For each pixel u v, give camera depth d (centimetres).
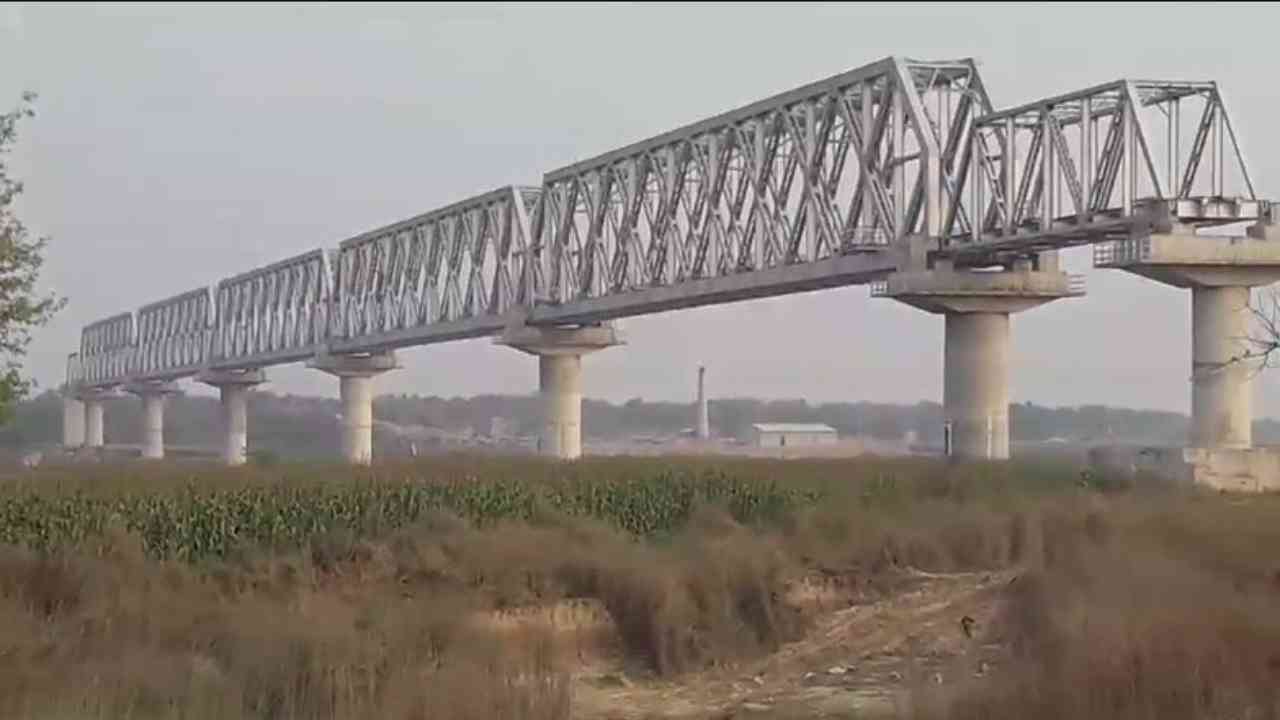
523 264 10450
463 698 2717
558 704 2811
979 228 6669
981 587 4162
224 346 16938
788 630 3941
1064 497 5266
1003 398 6869
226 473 4878
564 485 5112
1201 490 5412
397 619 3444
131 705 2478
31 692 2511
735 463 5741
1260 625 2595
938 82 7006
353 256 13612
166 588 3856
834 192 7431
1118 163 6094
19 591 3659
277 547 4416
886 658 3628
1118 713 2372
